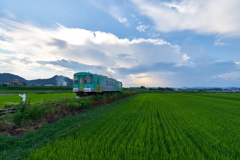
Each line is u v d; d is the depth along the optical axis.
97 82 18.86
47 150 4.29
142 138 5.46
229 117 10.48
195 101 25.39
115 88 30.34
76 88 17.00
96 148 4.48
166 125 7.76
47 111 9.02
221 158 3.97
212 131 6.70
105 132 6.09
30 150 4.41
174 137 5.52
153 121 8.50
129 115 10.68
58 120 8.14
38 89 68.00
